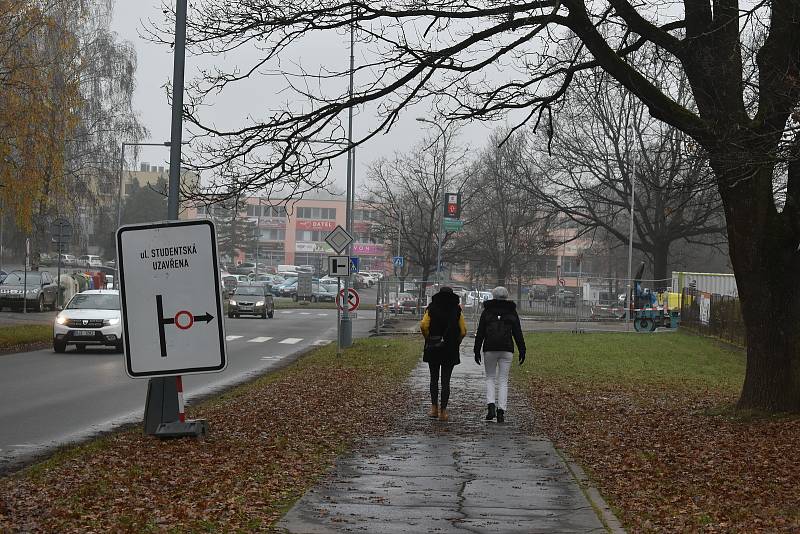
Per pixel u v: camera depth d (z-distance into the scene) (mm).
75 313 29766
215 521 8180
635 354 33219
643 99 14727
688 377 25266
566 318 51312
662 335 45656
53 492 9242
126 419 15727
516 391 21094
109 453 11680
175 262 12422
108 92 61500
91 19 60500
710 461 11727
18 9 30438
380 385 21578
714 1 14547
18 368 24562
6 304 50938
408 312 53312
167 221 12430
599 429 15047
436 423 15695
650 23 15094
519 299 52062
